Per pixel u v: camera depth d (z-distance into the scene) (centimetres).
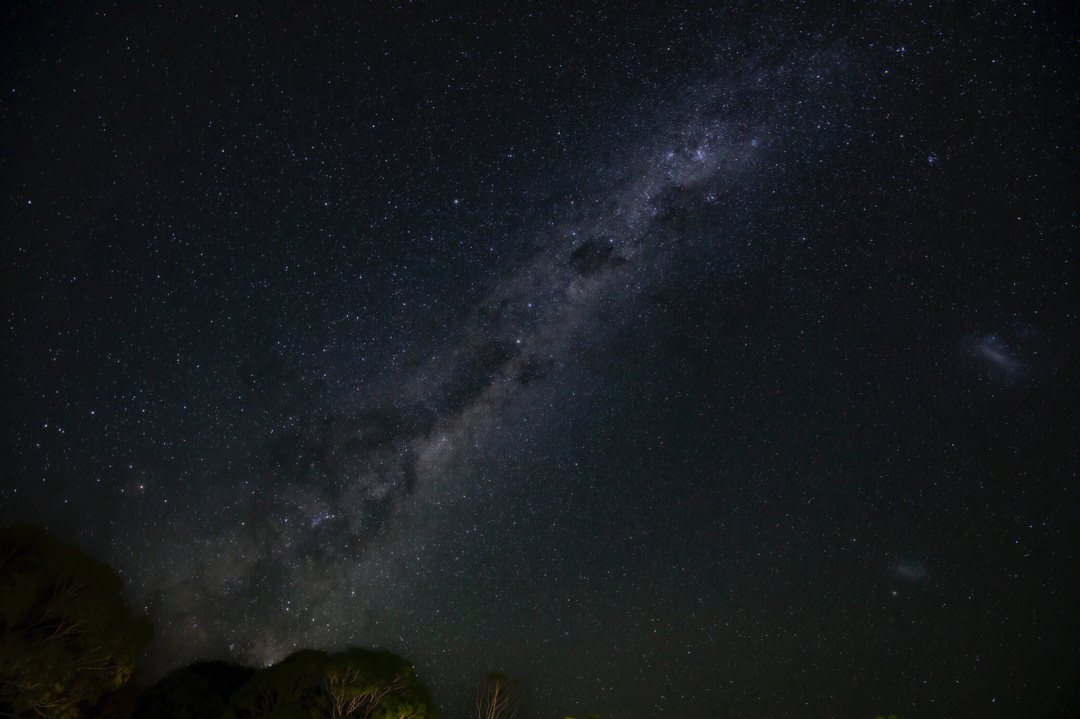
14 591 496
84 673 534
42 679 491
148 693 621
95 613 550
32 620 519
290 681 647
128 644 580
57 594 538
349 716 638
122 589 609
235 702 627
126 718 586
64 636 531
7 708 476
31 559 532
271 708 633
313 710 637
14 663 474
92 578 571
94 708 560
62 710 511
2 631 493
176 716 613
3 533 541
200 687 645
